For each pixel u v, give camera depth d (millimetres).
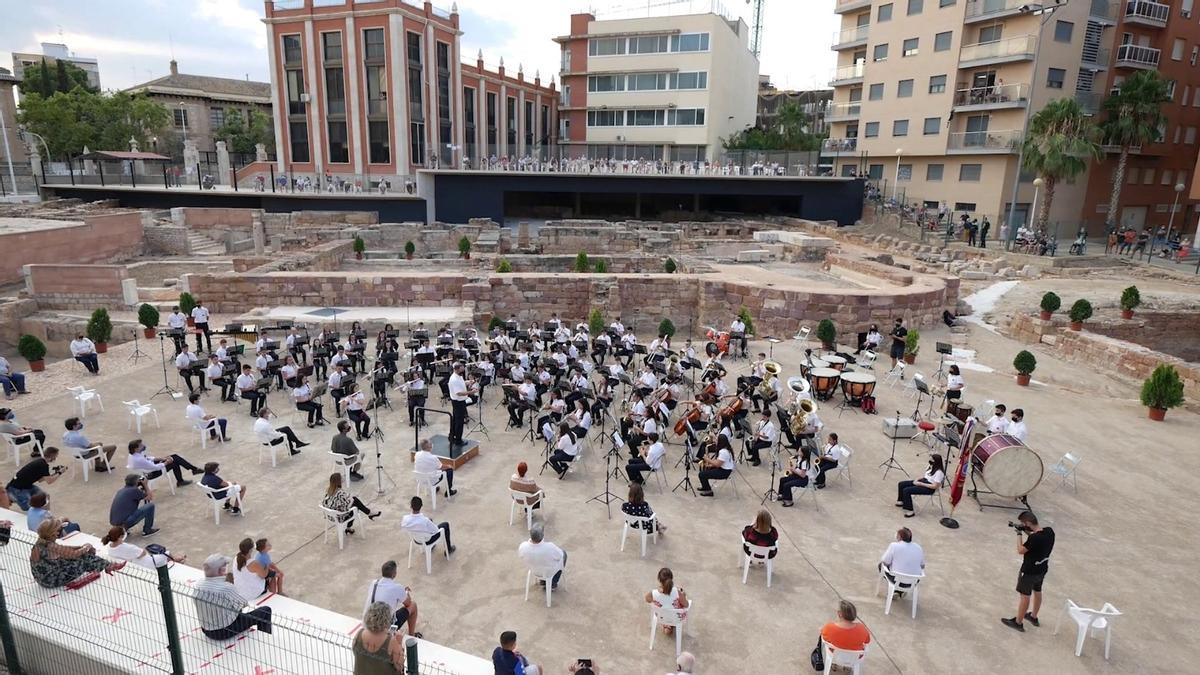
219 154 60938
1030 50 48500
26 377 19516
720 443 13539
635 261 37719
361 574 10625
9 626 8414
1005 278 38531
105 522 11906
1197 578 11062
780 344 25375
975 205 53219
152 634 8383
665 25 71438
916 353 22984
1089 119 45969
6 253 34188
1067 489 14148
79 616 8641
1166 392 17953
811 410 15664
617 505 12984
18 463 13836
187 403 17703
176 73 101312
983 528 12508
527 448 15609
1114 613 8906
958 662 9047
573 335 25719
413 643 6570
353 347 20453
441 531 10922
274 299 27609
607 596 10234
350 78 60000
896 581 9836
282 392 18891
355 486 13508
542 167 55031
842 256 38719
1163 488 14250
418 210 52969
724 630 9547
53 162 62625
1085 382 22250
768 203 69000
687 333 29578
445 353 20484
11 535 9469
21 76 97625
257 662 7949
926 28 55281
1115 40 51656
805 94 117688
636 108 74375
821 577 10875
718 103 74562
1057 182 46750
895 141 59125
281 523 12039
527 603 10023
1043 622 9898
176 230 45906
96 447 13469
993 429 14977
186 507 12523
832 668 8719
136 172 58969
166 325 25656
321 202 51812
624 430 15539
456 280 27969
